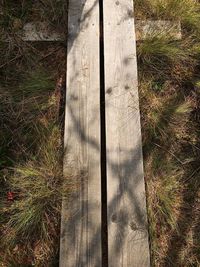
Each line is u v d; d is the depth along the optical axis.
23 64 1.41
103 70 1.39
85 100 1.29
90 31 1.41
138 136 1.25
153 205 1.25
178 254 1.22
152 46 1.43
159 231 1.24
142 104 1.37
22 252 1.19
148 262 1.11
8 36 1.42
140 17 1.49
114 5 1.45
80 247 1.12
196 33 1.50
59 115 1.34
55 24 1.45
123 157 1.22
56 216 1.21
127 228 1.14
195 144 1.36
